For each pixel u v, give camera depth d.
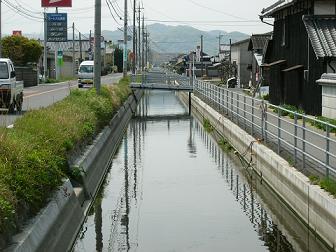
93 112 20.36
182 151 24.47
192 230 12.41
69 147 13.72
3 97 23.05
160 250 11.05
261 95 37.53
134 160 22.03
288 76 28.52
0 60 23.75
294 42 27.17
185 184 17.42
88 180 14.62
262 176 17.14
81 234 11.95
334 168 11.65
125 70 54.84
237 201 15.27
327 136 11.22
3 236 7.68
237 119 24.38
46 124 13.61
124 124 32.91
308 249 11.05
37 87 48.97
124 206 14.59
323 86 22.25
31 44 59.41
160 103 56.00
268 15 31.33
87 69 47.97
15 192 8.60
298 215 12.62
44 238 8.93
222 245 11.40
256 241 11.66
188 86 47.31
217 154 23.69
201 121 38.22
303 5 25.20
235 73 62.75
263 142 18.30
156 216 13.66
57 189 10.97
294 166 13.77
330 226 10.21
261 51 46.09
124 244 11.41
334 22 23.98
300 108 25.92
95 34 26.27
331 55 22.50
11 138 10.40
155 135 30.42
